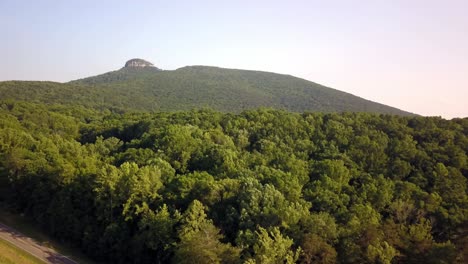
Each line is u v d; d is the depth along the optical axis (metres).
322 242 60.94
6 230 80.88
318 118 118.81
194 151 99.81
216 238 62.28
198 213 66.25
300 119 119.19
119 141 121.19
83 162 88.81
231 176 84.00
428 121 112.81
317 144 106.62
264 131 112.75
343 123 114.19
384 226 66.56
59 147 104.31
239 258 59.88
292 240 60.88
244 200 69.88
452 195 85.69
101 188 75.00
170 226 67.50
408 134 106.31
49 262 69.44
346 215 72.00
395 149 99.62
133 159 95.62
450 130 106.81
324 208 75.56
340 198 79.75
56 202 81.69
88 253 75.88
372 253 59.03
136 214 71.88
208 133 109.38
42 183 86.25
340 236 64.88
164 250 68.00
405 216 78.56
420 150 99.00
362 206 74.81
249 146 110.50
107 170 77.50
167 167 85.88
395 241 63.72
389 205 82.44
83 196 80.75
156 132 111.31
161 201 74.31
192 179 76.31
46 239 79.88
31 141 106.81
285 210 64.69
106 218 74.50
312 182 84.38
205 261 58.72
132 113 171.38
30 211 89.94
